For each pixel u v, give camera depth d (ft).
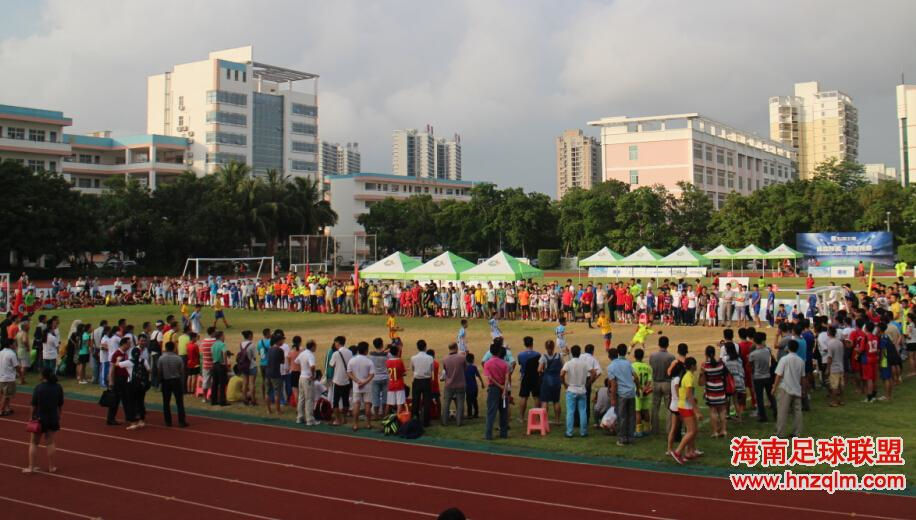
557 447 41.73
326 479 36.29
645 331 67.46
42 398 37.91
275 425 48.96
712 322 102.83
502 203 285.23
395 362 47.19
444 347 82.48
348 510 31.68
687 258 136.46
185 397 59.72
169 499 33.53
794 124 527.81
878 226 245.24
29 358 67.51
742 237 242.78
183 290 146.61
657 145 331.57
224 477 36.86
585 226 263.49
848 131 527.81
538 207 278.46
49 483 36.11
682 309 104.01
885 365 52.08
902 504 31.24
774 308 98.58
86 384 65.72
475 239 287.69
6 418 51.93
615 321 109.81
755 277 201.16
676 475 35.91
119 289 151.12
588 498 32.58
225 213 241.76
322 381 52.85
